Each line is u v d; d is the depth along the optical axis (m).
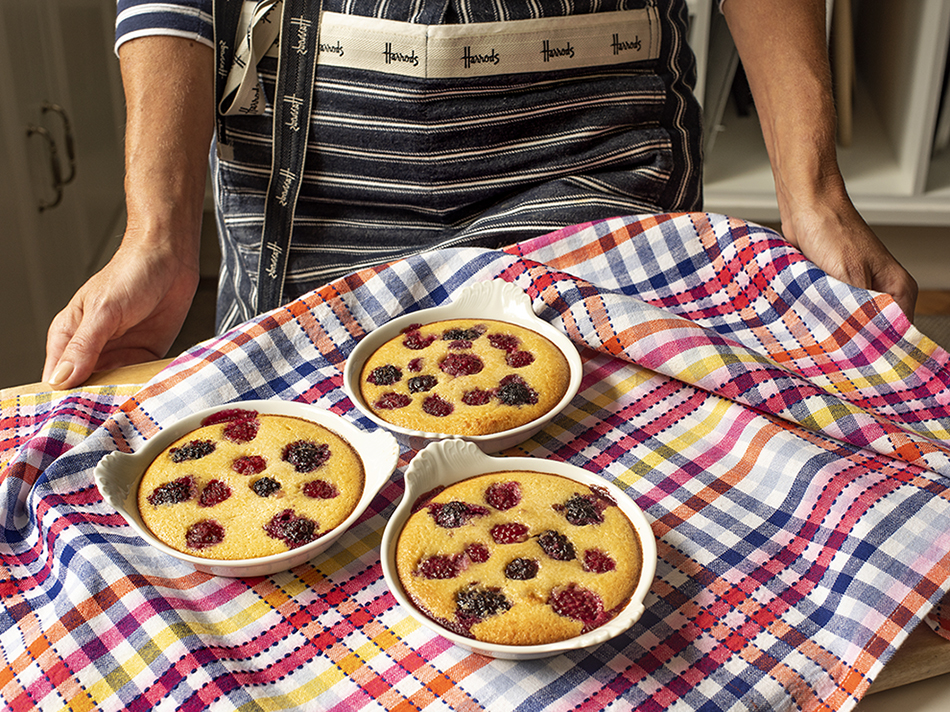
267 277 1.01
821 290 0.82
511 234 0.94
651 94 0.99
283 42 0.93
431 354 0.81
